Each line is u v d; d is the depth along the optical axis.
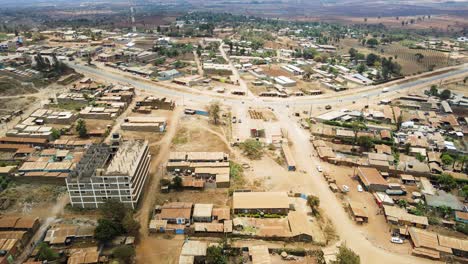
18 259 93.38
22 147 151.38
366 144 157.50
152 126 172.25
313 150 159.12
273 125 184.75
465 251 97.62
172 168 137.00
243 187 128.00
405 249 100.50
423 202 121.44
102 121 183.62
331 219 112.50
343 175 139.25
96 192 110.31
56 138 161.50
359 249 99.75
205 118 192.25
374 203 121.69
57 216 109.75
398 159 150.88
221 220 108.12
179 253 97.06
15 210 112.31
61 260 91.81
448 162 146.75
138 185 116.81
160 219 107.19
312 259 95.38
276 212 113.81
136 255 95.94
